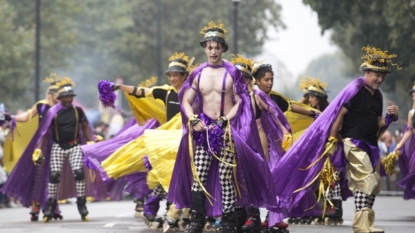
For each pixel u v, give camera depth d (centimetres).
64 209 3597
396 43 4050
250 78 2092
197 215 1848
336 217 2536
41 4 8956
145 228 2380
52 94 2998
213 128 1812
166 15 9919
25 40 8006
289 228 2377
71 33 8969
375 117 1925
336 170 1997
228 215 1864
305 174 1956
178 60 2317
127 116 4906
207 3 9800
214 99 1855
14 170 2925
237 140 1830
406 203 3531
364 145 1916
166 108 2319
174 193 1895
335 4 4197
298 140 1959
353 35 4459
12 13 8125
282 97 2366
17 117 3069
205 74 1864
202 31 1892
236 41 5288
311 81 2706
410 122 2855
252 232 1928
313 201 2030
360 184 1906
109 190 2866
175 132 2183
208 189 1875
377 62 1908
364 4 4147
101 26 9556
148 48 9931
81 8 9450
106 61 9669
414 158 2848
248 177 1861
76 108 2855
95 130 4822
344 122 1934
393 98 9119
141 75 9912
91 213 3225
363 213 1914
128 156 2405
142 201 2914
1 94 8106
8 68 7894
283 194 1955
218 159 1811
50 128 2861
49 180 2825
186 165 1877
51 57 8819
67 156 2922
